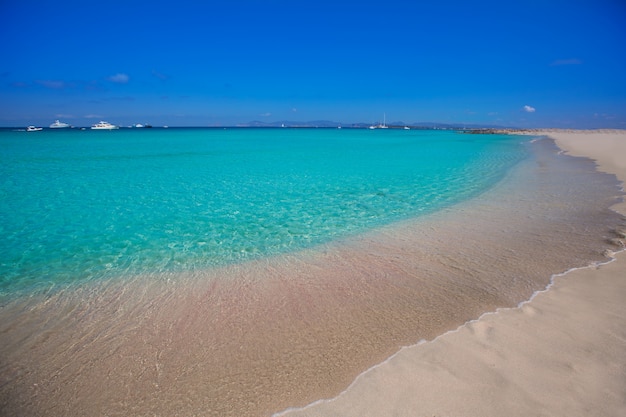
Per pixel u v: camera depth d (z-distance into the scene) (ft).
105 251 21.26
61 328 13.24
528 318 12.80
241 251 21.18
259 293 15.75
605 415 8.37
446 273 17.24
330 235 23.90
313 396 9.54
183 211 30.99
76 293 15.97
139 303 15.06
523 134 239.09
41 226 26.48
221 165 65.98
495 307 13.78
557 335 11.64
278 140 174.19
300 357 11.25
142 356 11.53
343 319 13.41
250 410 9.18
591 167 53.67
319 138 202.90
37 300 15.35
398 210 30.45
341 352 11.40
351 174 53.31
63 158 77.71
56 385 10.34
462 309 13.75
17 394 10.03
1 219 28.37
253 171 57.31
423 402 9.07
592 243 20.43
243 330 12.88
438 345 11.46
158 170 58.54
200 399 9.64
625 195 32.76
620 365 10.02
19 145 121.60
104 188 42.14
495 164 63.67
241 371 10.69
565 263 17.71
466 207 30.81
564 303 13.75
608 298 13.96
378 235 23.65
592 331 11.76
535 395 9.07
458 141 159.43
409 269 17.89
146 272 18.22
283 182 46.14
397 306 14.20
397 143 146.72
